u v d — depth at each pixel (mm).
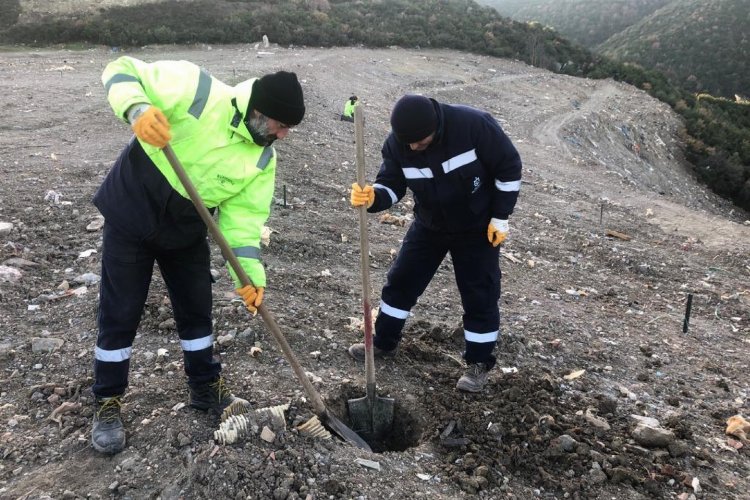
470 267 3699
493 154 3359
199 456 2922
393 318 4008
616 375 4527
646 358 4898
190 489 2826
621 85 40281
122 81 2559
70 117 11242
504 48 39219
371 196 3332
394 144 3484
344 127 14328
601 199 11656
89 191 6828
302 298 5027
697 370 4816
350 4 40438
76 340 4027
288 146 10648
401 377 4062
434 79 28719
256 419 3094
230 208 2895
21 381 3605
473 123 3318
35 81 15625
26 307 4402
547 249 7785
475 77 31641
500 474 3238
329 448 3158
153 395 3498
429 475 3189
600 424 3689
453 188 3416
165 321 4266
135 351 3949
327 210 7660
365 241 3373
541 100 30547
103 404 3078
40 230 5668
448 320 5031
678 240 9156
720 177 34156
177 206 2803
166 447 3086
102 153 8727
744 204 33750
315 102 16844
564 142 23750
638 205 11516
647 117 34781
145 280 2990
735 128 41719
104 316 2979
